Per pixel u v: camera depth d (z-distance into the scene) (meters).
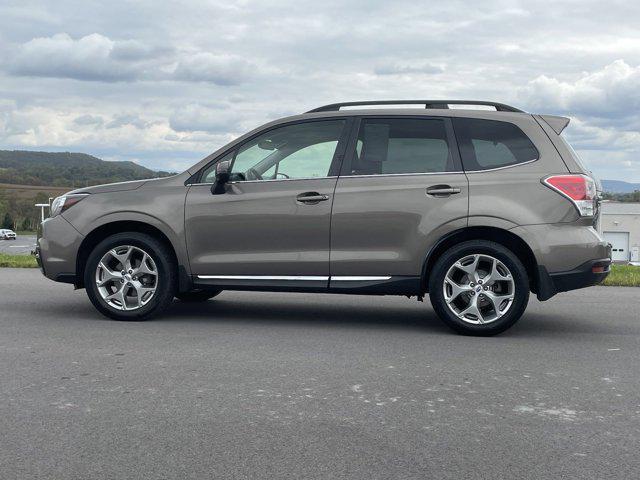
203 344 6.07
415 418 4.09
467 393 4.62
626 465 3.41
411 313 7.94
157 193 7.14
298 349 5.91
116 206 7.15
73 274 7.27
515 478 3.24
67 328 6.78
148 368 5.20
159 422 3.98
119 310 7.19
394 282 6.66
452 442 3.70
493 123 6.68
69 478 3.21
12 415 4.09
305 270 6.82
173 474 3.26
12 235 132.75
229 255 6.98
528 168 6.51
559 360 5.61
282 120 7.08
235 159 7.10
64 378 4.91
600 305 8.60
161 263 7.08
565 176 6.42
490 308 6.70
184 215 7.03
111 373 5.05
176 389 4.65
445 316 6.57
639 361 5.60
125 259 7.15
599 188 6.82
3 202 151.62
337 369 5.22
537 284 6.46
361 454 3.52
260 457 3.47
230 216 6.94
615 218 69.56
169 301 7.16
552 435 3.82
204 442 3.67
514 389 4.73
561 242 6.35
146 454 3.50
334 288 6.79
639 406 4.37
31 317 7.40
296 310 8.06
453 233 6.52
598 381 4.96
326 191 6.77
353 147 6.84
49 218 7.39
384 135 6.83
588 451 3.59
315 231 6.77
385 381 4.89
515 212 6.41
